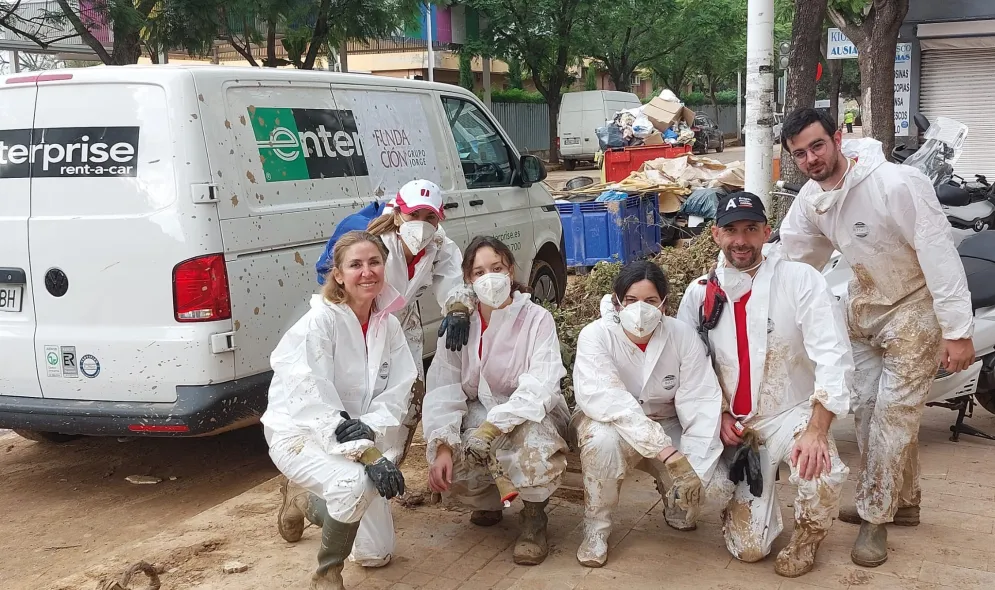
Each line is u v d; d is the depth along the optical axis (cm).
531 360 389
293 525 397
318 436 328
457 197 654
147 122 468
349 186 559
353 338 355
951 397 506
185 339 459
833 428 556
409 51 3281
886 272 376
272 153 508
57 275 480
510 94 3722
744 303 376
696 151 3328
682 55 4241
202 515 442
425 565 381
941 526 407
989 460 495
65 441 633
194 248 457
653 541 399
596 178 2498
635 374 383
